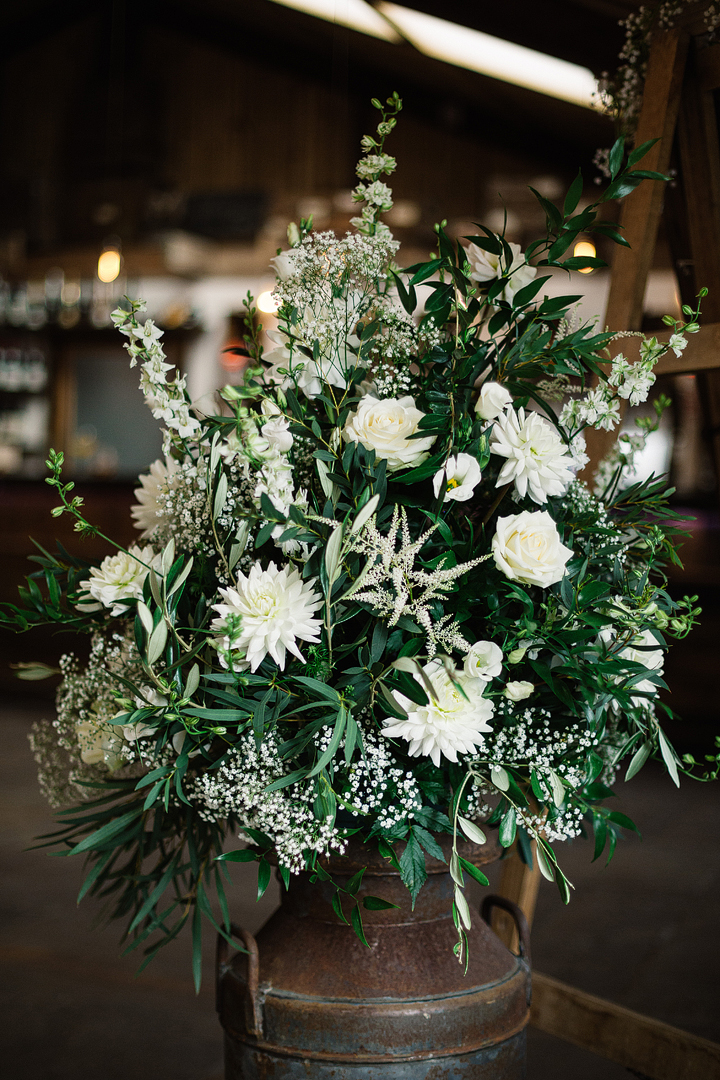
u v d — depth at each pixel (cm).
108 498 555
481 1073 112
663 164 159
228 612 95
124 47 786
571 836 108
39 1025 213
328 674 101
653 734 113
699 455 591
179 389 107
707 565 440
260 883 100
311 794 100
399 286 113
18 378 757
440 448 105
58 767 124
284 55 755
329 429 110
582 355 109
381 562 101
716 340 147
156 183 757
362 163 120
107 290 727
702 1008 222
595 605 102
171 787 112
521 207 699
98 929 266
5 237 725
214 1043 206
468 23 444
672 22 161
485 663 96
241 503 107
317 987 110
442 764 106
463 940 100
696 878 308
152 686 104
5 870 307
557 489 102
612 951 256
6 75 809
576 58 402
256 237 699
